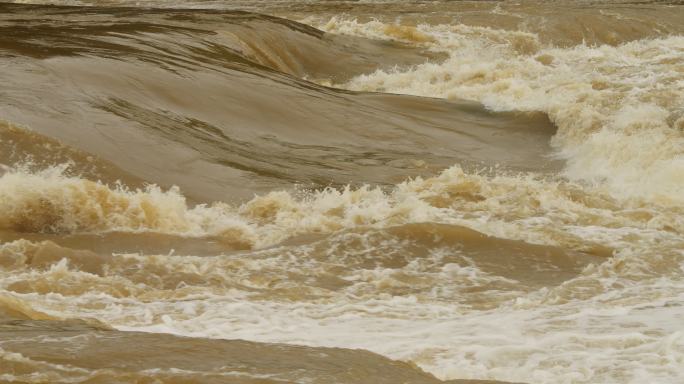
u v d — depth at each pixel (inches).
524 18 2481.5
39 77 1352.1
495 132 1560.0
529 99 1694.1
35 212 1002.7
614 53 2204.7
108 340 553.9
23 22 1878.7
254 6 2854.3
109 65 1450.5
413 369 557.9
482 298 827.4
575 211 1117.7
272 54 1946.4
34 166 1117.7
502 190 1176.2
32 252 884.6
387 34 2299.5
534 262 945.5
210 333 691.4
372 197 1145.4
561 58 2160.4
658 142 1369.3
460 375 595.5
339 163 1331.2
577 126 1504.7
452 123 1579.7
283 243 995.9
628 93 1653.5
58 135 1191.6
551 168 1408.7
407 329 709.9
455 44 2282.2
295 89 1576.0
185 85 1462.8
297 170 1275.8
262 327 712.4
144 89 1412.4
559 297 816.3
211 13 2156.7
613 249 982.4
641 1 2849.4
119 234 993.5
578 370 606.2
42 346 536.4
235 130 1382.9
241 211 1089.4
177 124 1336.1
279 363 538.0
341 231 995.9
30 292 791.1
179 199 1050.1
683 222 1085.1
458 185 1183.6
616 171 1337.4
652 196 1191.6
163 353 536.7
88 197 1015.6
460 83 1925.4
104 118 1278.3
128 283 824.3
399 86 1939.0
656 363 615.8
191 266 883.4
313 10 2701.8
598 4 2755.9
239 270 891.4
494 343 666.2
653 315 738.8
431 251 963.3
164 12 2182.6
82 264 870.4
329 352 564.4
